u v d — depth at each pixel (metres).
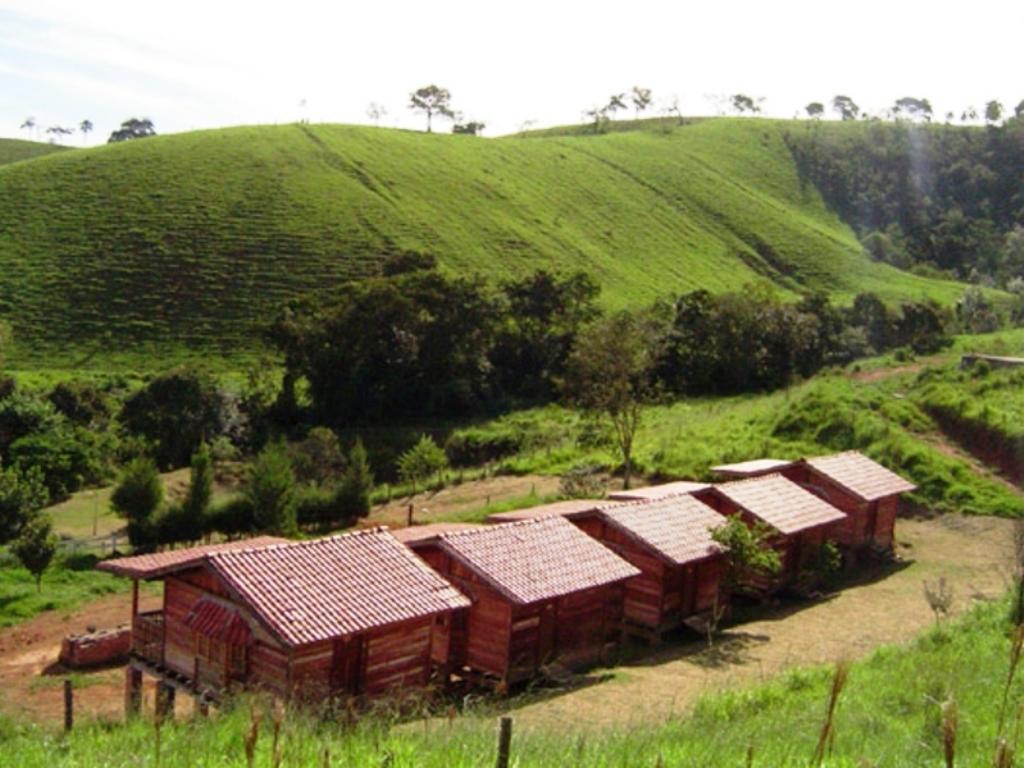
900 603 29.67
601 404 44.88
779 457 42.78
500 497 44.56
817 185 145.75
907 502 39.38
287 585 19.72
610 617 25.23
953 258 129.62
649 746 9.35
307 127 120.44
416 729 12.55
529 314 74.25
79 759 9.69
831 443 43.75
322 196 99.75
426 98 162.88
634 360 45.31
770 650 25.11
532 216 107.38
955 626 22.30
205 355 74.50
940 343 71.94
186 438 60.41
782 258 115.62
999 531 36.44
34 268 83.38
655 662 24.33
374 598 20.06
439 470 50.66
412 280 70.38
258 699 13.19
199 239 89.12
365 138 118.88
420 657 20.72
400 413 68.31
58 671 25.95
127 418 61.03
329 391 66.88
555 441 56.69
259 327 71.31
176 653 21.22
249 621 19.34
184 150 107.25
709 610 28.08
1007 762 5.42
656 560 26.34
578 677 22.61
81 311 78.50
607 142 143.00
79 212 92.50
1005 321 83.38
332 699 18.03
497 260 94.38
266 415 66.38
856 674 17.59
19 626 29.55
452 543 23.34
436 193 106.56
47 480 51.12
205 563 20.00
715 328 70.31
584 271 78.06
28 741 11.27
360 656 19.56
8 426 55.25
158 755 8.97
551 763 8.57
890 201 144.50
